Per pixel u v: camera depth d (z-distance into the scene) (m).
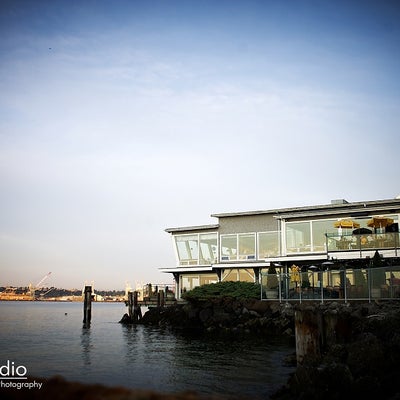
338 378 12.57
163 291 44.81
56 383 5.18
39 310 116.31
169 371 19.22
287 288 28.89
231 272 42.72
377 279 22.73
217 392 15.20
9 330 43.09
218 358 22.55
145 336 34.59
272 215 42.12
